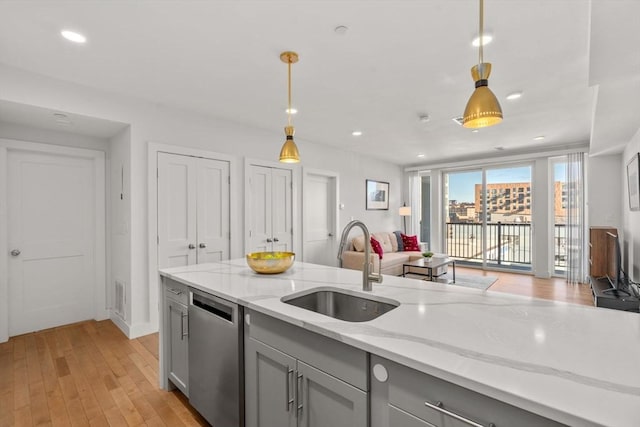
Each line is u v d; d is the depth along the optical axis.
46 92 2.61
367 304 1.60
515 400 0.69
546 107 3.41
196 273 2.11
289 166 4.69
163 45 2.16
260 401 1.43
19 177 3.13
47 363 2.55
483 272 6.17
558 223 5.71
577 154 5.25
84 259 3.54
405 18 1.86
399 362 0.89
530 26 1.93
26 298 3.19
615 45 1.72
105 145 3.62
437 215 7.08
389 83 2.80
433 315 1.22
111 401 2.05
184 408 1.98
